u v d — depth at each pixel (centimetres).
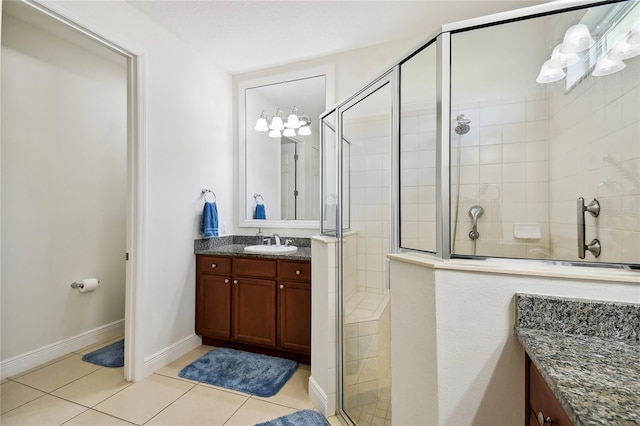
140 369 201
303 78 276
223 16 209
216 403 177
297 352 225
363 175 168
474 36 151
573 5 106
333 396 170
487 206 180
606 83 142
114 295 275
